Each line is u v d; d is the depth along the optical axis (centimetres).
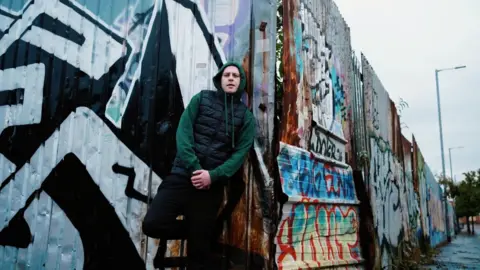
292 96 357
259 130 330
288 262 330
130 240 330
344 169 473
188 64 347
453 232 2864
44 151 360
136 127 345
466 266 794
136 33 361
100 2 372
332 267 389
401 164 852
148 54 355
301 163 363
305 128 383
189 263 269
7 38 389
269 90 334
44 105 367
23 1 391
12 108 375
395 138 812
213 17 352
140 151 341
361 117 574
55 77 370
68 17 376
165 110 344
